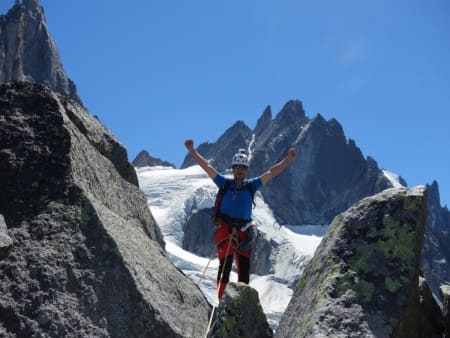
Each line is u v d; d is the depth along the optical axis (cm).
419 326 730
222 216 912
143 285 860
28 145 965
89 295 808
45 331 759
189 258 18750
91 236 868
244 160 917
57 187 920
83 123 1159
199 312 995
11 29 18450
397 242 740
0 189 916
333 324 675
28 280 799
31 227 867
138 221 1182
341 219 830
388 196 789
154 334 817
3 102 1024
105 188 1088
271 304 15238
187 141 951
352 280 721
